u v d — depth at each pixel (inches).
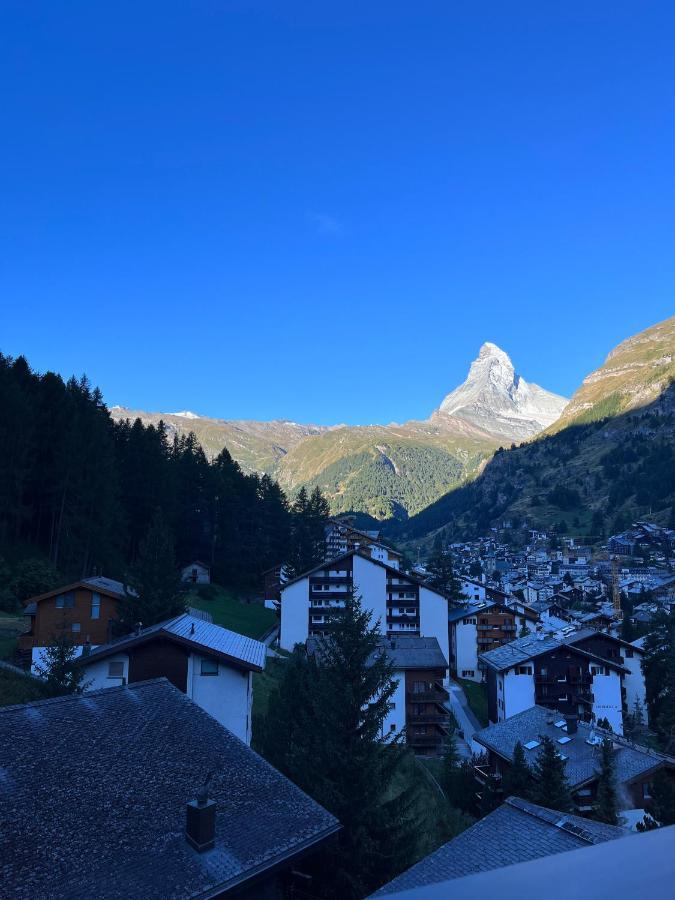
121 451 4116.6
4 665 1464.1
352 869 879.7
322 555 5142.7
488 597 4943.4
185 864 593.6
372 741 1003.3
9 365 3762.3
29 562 2706.7
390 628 3508.9
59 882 538.6
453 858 788.0
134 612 1990.7
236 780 740.7
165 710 847.7
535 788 1418.6
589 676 2704.2
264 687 2046.0
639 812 1565.0
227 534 4798.2
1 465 2989.7
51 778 659.4
